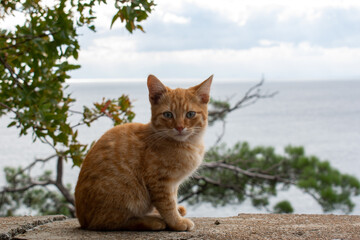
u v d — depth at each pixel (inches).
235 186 87.4
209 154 90.5
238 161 90.7
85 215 38.0
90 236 36.4
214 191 90.7
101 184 37.3
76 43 35.5
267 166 91.8
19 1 38.3
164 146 38.5
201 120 41.0
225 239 35.9
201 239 36.0
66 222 41.4
